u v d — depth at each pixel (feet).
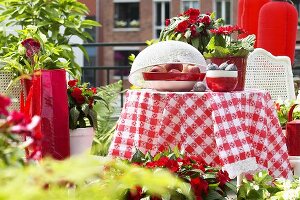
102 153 17.67
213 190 11.98
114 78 135.44
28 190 3.16
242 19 23.70
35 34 18.35
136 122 14.85
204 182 11.76
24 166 3.67
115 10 139.85
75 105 16.42
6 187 3.15
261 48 21.50
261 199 13.58
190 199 10.87
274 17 22.77
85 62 136.36
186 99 14.35
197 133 14.35
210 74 14.71
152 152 14.61
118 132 15.07
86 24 23.07
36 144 4.26
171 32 18.92
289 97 20.57
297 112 18.12
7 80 16.55
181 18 19.06
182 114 14.34
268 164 15.40
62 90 14.33
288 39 22.94
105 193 3.65
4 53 19.54
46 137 14.05
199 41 18.45
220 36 16.71
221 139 14.11
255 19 23.52
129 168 3.73
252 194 13.67
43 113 14.07
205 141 14.38
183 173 11.87
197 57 15.37
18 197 3.13
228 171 14.02
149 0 137.80
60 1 22.77
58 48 20.67
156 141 14.61
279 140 15.57
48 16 22.35
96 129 17.20
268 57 20.58
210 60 15.44
